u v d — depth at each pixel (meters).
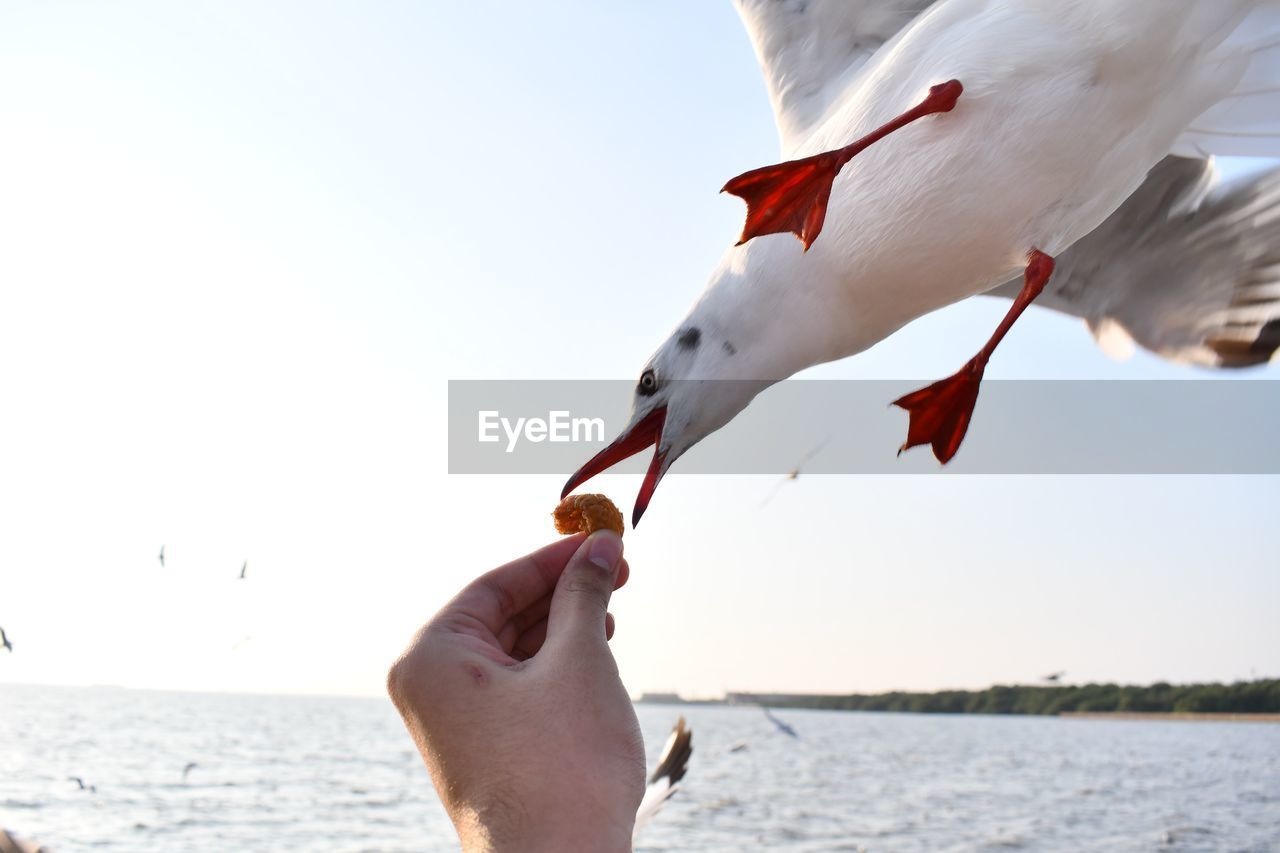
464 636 0.42
